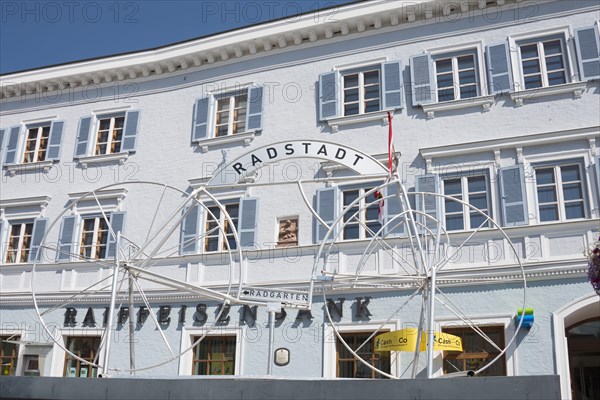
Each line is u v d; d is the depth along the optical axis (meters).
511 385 8.07
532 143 17.28
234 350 18.36
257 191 20.03
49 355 20.06
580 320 16.86
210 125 21.53
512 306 15.93
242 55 21.92
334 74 20.25
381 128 19.27
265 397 8.80
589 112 17.19
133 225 21.25
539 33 18.38
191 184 20.95
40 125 24.17
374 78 20.22
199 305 18.95
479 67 18.73
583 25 18.00
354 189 19.00
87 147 22.78
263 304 12.52
